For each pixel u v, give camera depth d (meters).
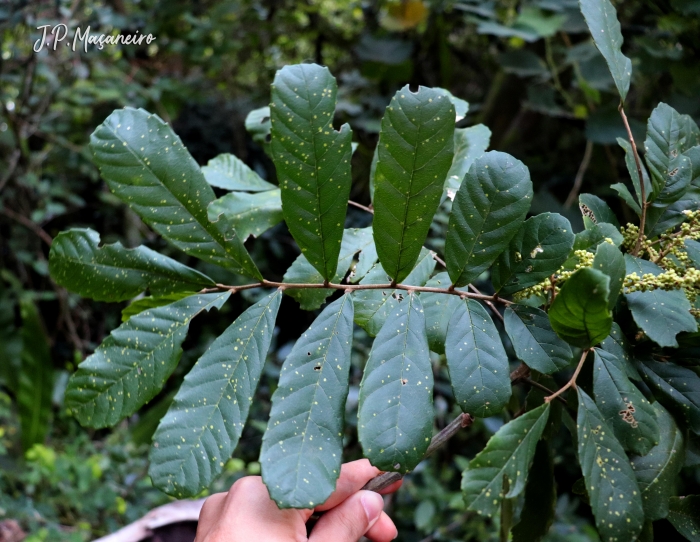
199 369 0.31
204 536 0.38
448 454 1.37
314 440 0.28
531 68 1.11
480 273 0.31
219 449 0.29
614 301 0.28
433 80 1.51
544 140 1.37
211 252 0.33
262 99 1.88
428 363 0.30
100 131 0.31
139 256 0.33
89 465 1.25
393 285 0.32
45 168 1.86
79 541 1.12
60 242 0.33
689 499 0.34
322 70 0.30
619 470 0.28
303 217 0.31
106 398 0.31
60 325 1.90
